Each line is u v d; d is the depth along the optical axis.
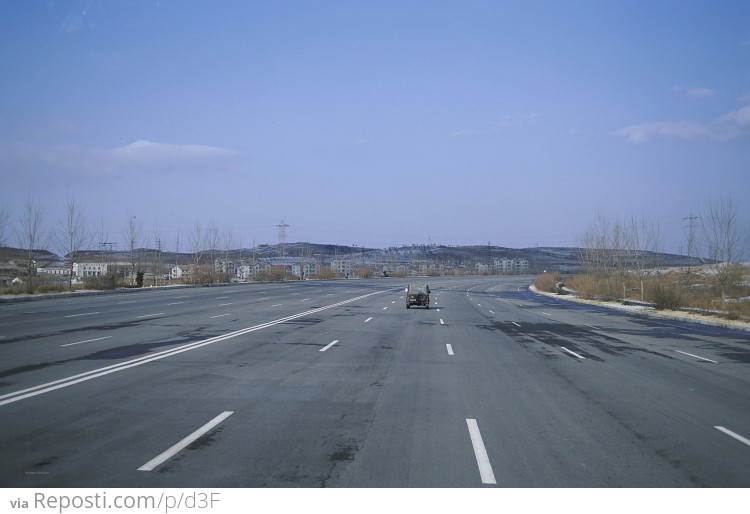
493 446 7.70
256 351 16.88
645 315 36.06
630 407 10.30
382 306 40.09
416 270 163.50
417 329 24.88
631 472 6.75
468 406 10.16
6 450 7.24
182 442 7.65
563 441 7.99
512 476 6.55
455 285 92.56
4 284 52.34
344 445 7.64
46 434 7.96
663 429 8.73
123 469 6.62
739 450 7.67
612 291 50.88
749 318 29.41
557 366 15.15
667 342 21.48
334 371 13.67
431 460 7.06
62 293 45.41
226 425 8.57
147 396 10.56
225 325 24.56
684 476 6.64
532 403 10.52
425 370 14.08
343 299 47.38
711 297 40.88
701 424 9.10
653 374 14.14
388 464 6.89
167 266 107.12
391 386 11.92
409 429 8.51
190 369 13.58
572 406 10.31
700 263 51.72
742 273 48.44
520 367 14.86
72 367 13.69
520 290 79.75
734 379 13.57
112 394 10.70
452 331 24.31
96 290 50.94
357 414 9.42
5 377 12.33
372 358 15.98
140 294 49.84
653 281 49.75
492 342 20.48
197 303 38.97
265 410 9.59
